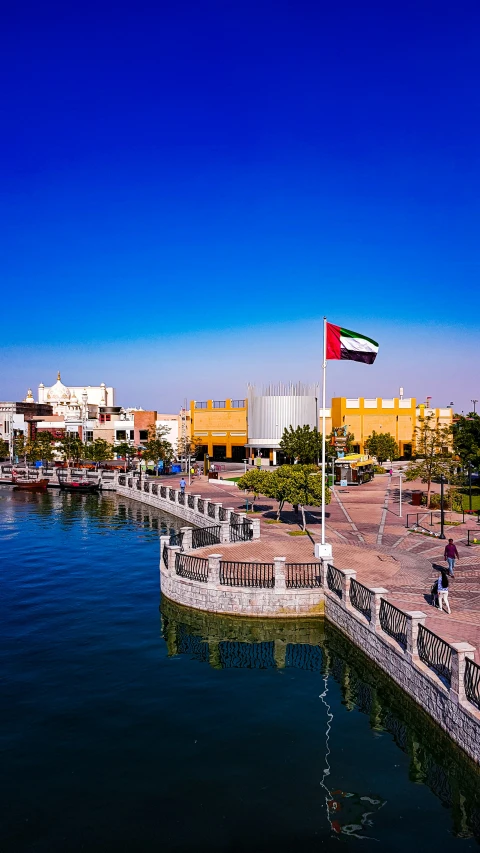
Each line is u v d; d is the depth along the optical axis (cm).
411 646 1402
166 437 9506
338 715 1403
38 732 1310
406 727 1348
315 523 3438
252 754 1220
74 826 992
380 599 1619
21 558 3106
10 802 1059
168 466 7662
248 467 7619
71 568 2873
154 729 1326
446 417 9188
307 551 2588
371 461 6425
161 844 946
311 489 3103
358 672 1662
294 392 7838
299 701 1477
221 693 1516
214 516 3675
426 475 4028
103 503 5475
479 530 3122
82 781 1123
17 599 2347
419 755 1226
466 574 2208
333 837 963
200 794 1082
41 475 7112
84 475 6781
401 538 2956
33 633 1959
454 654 1205
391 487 5709
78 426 9719
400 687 1450
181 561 2253
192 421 9206
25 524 4256
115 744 1260
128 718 1378
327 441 6044
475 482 5784
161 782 1120
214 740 1276
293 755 1218
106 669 1669
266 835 970
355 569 2283
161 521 4372
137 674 1636
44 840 957
